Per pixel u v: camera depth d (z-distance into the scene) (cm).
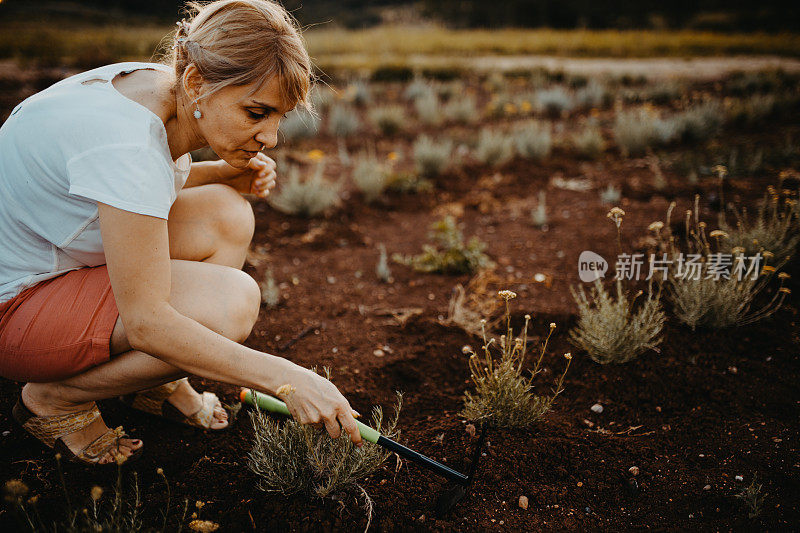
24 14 2806
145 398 212
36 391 178
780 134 612
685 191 462
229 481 193
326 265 374
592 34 2283
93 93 150
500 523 181
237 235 206
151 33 1942
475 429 220
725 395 235
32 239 158
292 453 184
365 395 243
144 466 197
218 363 148
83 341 158
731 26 2575
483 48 1812
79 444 190
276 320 303
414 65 1304
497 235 418
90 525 154
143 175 140
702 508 184
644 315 254
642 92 897
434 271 362
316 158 559
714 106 664
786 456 202
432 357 271
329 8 4669
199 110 149
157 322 143
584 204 462
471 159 615
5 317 161
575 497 192
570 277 344
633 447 211
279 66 141
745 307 293
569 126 754
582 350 271
